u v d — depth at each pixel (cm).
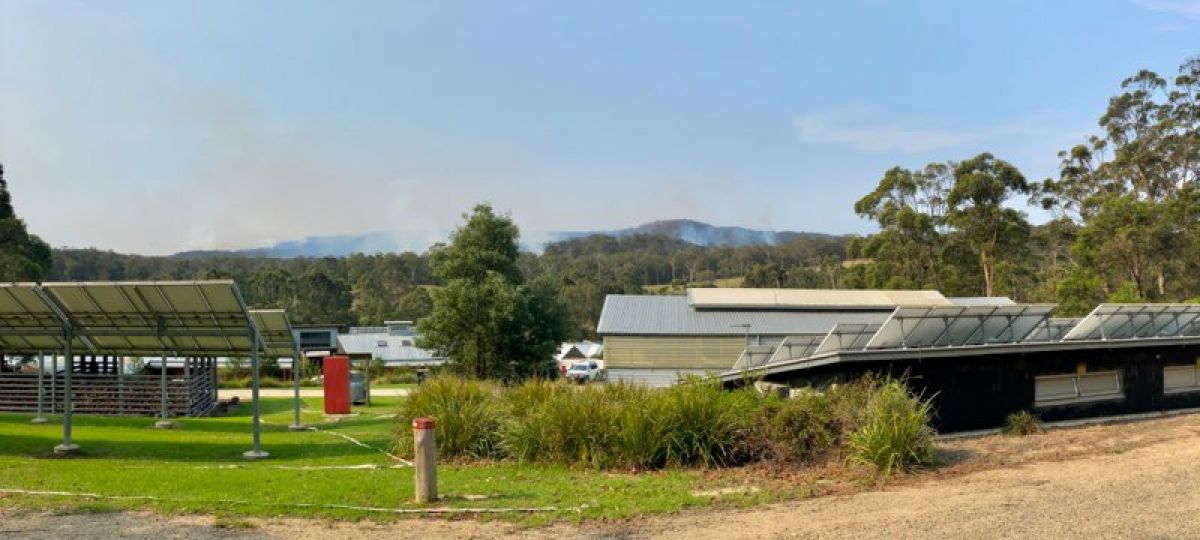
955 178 6794
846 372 1300
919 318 1309
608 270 14125
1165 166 6575
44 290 1309
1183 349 1686
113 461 1241
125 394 2109
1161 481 878
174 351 1762
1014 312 1402
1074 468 976
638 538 704
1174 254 5316
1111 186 6825
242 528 730
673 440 1072
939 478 945
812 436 1065
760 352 1817
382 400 2861
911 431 1007
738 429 1091
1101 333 1534
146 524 741
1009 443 1187
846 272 7594
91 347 1803
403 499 851
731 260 14125
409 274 12219
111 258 12244
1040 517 742
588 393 1212
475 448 1183
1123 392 1576
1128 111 6975
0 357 2330
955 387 1367
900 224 6694
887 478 946
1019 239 6569
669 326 3838
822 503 827
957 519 742
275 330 1961
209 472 1063
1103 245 5512
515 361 4028
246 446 1447
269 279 9362
